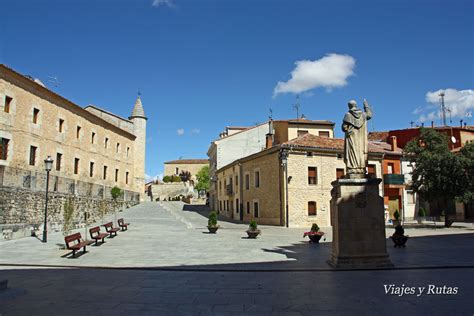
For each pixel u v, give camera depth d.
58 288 8.53
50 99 34.44
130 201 49.09
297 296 7.66
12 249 16.28
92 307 6.90
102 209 35.78
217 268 11.05
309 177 32.12
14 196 24.11
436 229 27.91
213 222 24.70
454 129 46.03
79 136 39.75
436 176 29.75
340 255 10.98
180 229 27.61
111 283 9.09
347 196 11.13
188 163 109.62
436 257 12.97
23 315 6.42
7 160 28.81
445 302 7.14
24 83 30.84
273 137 41.66
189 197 72.94
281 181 31.52
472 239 20.11
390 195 38.31
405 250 15.13
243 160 38.62
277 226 31.45
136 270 10.95
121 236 22.17
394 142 40.62
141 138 57.50
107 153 46.16
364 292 7.96
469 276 9.66
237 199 40.78
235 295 7.79
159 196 87.19
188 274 10.29
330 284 8.79
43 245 17.91
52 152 34.53
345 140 11.99
